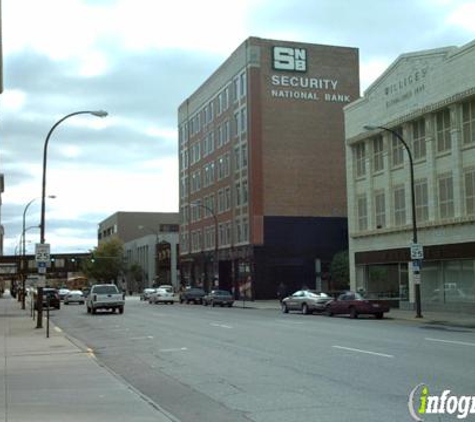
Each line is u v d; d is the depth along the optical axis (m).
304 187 64.06
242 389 11.27
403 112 39.78
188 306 55.28
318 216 64.12
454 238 35.41
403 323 28.70
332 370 13.18
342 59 66.56
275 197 63.12
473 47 33.78
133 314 40.47
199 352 17.42
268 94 63.88
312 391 10.82
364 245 44.25
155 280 109.12
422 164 38.34
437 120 37.28
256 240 62.25
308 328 25.28
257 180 62.78
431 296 37.78
